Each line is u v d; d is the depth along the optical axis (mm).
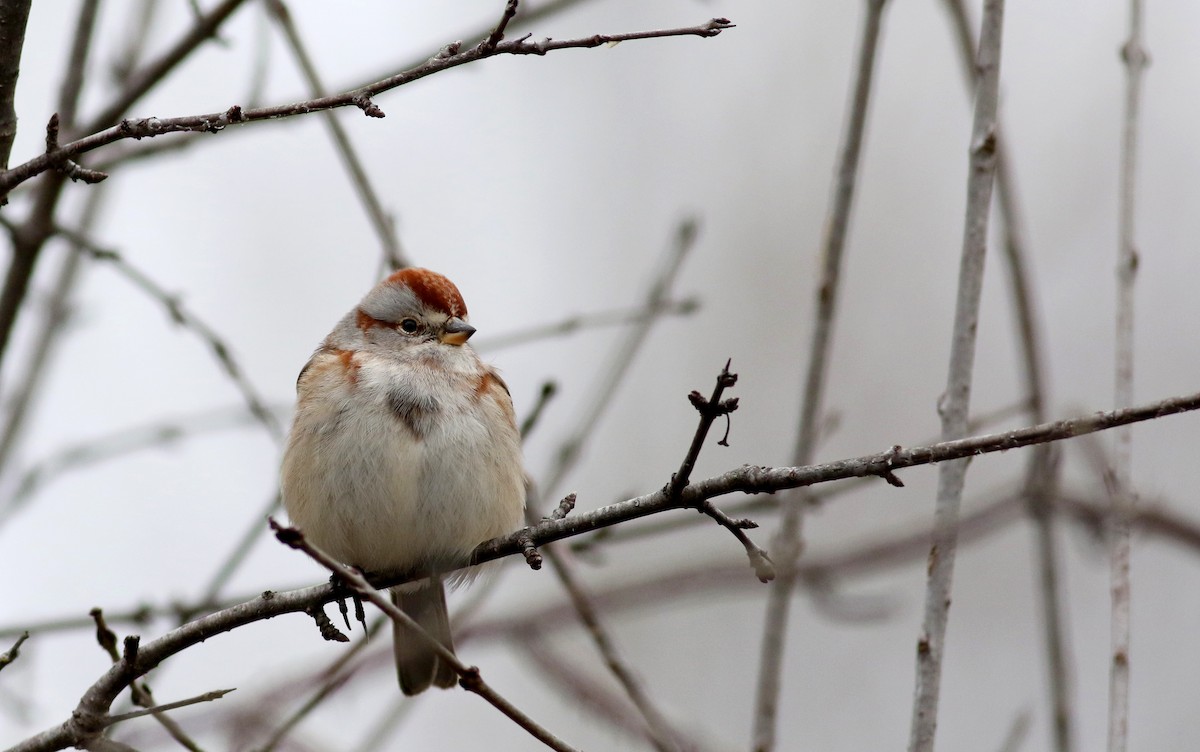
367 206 11172
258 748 9102
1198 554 10547
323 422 9508
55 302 12930
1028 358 9812
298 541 6441
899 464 6281
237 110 6484
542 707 15828
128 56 12914
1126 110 8930
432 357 9930
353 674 10398
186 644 7672
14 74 7148
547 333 11367
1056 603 9359
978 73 8578
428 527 9375
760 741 8539
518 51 6512
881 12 9906
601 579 11969
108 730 8680
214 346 10672
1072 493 10148
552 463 11312
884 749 15297
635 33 6586
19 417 12344
